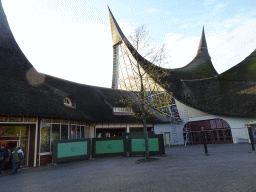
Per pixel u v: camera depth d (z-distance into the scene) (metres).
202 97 26.03
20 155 10.23
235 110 21.80
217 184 5.16
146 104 13.40
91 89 25.72
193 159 10.82
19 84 14.09
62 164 12.68
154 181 5.98
